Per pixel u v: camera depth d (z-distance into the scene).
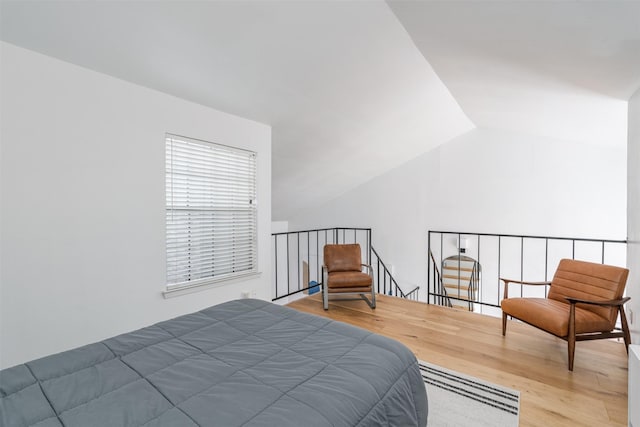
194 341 1.45
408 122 3.96
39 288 1.83
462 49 2.21
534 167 4.42
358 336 1.53
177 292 2.53
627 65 1.78
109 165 2.10
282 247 6.45
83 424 0.90
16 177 1.74
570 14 1.38
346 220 5.97
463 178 4.93
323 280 3.87
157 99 2.36
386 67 2.73
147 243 2.33
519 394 2.01
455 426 1.74
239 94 2.62
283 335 1.53
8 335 1.73
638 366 1.25
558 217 4.28
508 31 1.72
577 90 2.31
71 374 1.16
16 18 1.58
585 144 4.08
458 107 3.94
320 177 4.88
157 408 0.98
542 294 4.39
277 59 2.30
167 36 1.88
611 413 1.83
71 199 1.94
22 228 1.77
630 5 1.21
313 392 1.05
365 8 2.02
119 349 1.35
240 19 1.88
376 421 1.06
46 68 1.82
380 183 5.62
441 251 5.12
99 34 1.76
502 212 4.66
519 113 3.41
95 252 2.05
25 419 0.92
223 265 2.96
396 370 1.30
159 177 2.39
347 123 3.56
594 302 2.24
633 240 2.46
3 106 1.69
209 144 2.74
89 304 2.04
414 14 1.97
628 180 2.52
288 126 3.34
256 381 1.13
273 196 4.94
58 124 1.88
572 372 2.28
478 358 2.49
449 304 5.01
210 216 2.84
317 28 2.10
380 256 5.67
